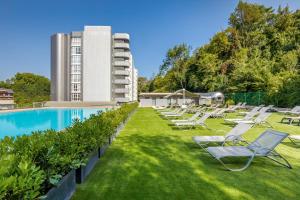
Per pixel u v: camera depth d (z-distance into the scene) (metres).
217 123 14.62
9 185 1.94
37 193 2.20
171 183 4.54
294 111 16.77
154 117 18.55
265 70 30.17
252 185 4.45
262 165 5.68
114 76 49.31
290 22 41.72
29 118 24.16
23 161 2.32
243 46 43.31
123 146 7.78
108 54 46.09
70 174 3.92
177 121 12.36
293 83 23.22
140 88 84.62
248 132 10.94
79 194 4.04
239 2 46.62
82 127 5.39
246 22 46.19
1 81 66.75
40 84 71.50
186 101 40.41
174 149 7.37
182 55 53.88
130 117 18.20
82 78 45.84
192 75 46.66
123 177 4.86
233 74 34.78
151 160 6.11
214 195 4.01
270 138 5.86
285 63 30.61
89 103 41.66
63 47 46.41
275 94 25.14
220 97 35.94
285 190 4.22
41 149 3.13
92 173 5.09
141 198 3.89
